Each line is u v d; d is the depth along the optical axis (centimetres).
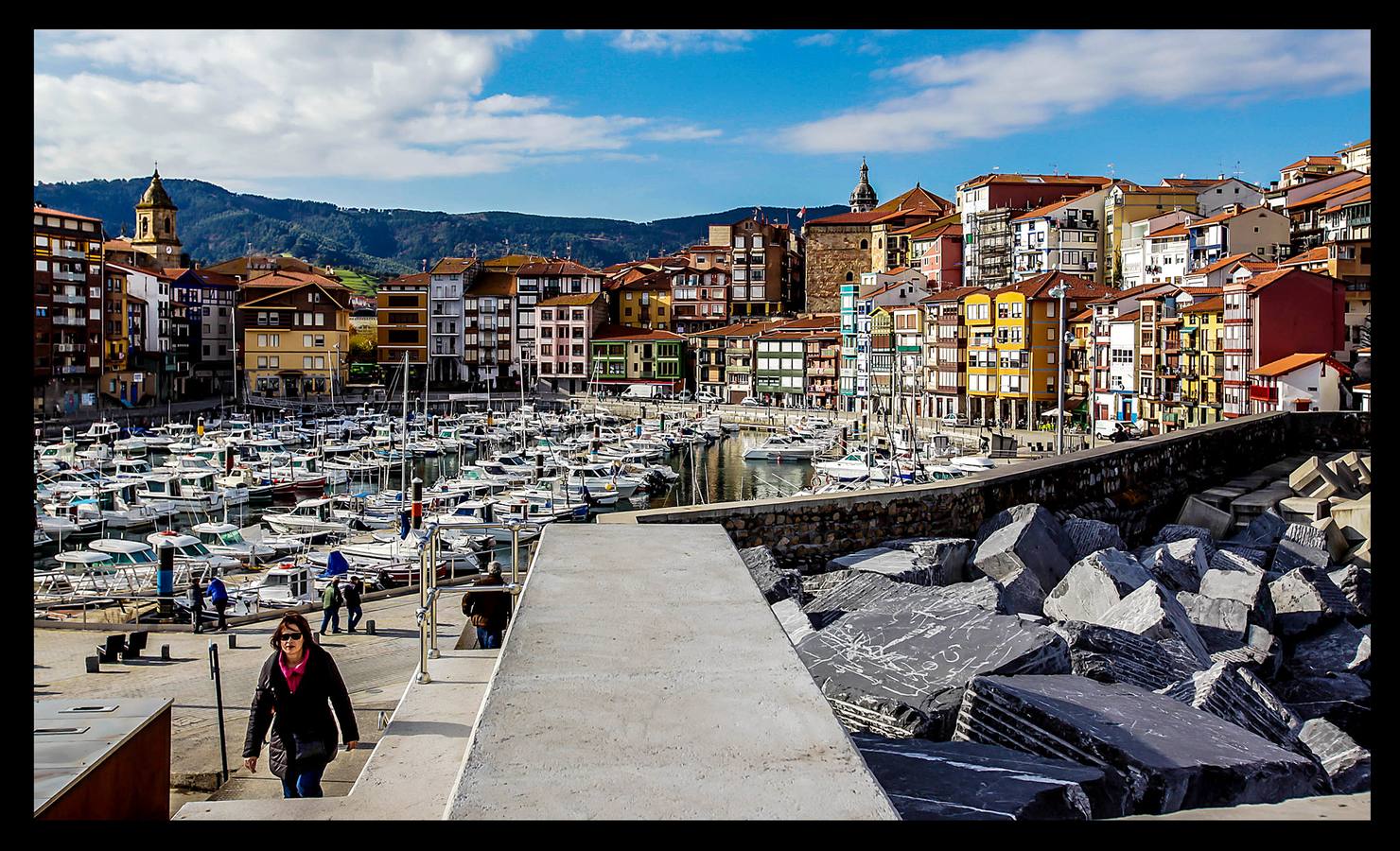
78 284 12044
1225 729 877
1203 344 9081
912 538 2122
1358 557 2448
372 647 2403
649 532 976
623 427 12731
